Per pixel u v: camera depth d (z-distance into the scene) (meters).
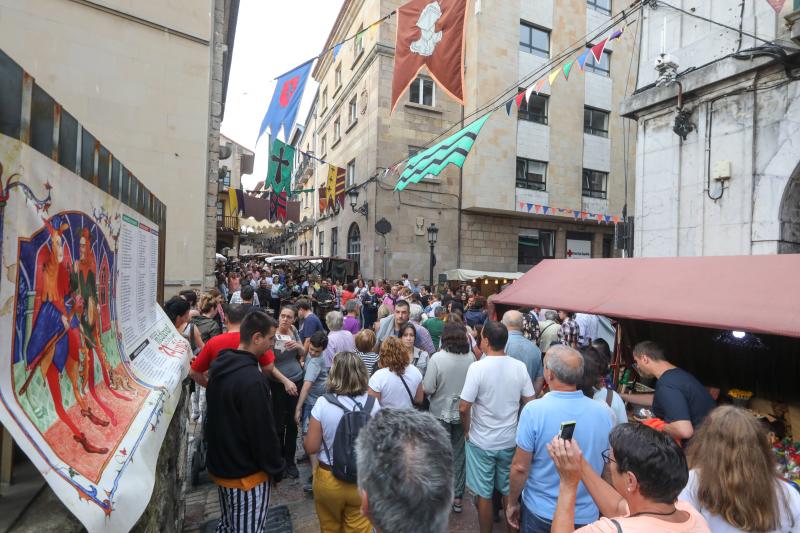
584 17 17.36
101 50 7.04
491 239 17.05
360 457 1.23
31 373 1.25
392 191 15.75
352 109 19.28
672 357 4.59
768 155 5.61
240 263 27.61
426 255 16.14
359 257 17.39
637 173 7.34
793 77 5.37
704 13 6.39
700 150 6.35
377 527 1.15
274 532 3.13
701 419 2.66
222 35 9.20
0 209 1.10
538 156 16.84
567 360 2.44
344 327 6.16
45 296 1.35
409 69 6.14
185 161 7.93
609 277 4.11
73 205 1.59
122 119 7.26
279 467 2.46
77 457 1.27
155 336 3.07
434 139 15.84
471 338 5.24
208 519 3.42
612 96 18.23
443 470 1.15
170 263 7.76
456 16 5.90
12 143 1.16
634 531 1.35
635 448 1.48
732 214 5.98
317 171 25.45
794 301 2.67
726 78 5.92
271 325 2.53
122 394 1.92
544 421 2.40
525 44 16.45
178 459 3.02
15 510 1.29
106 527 1.21
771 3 4.84
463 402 3.14
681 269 3.65
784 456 3.08
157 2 7.57
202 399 5.67
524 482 2.48
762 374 3.96
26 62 6.40
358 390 2.60
